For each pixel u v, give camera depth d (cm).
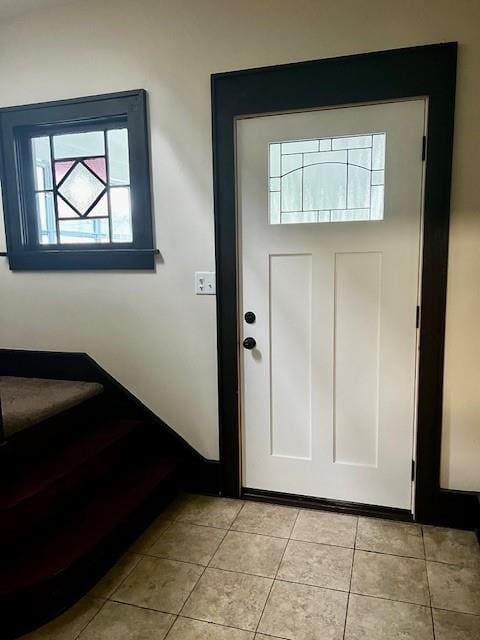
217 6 227
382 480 235
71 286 271
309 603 177
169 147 242
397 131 212
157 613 173
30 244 280
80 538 192
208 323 249
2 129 267
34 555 181
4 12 254
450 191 206
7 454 205
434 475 223
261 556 205
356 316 228
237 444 253
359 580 189
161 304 255
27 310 282
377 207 219
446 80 201
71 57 252
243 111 228
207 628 166
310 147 224
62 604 174
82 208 268
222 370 248
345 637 161
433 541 214
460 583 186
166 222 248
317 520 232
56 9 251
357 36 210
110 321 266
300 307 236
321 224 227
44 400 235
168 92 239
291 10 217
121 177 258
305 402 241
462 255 209
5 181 271
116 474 245
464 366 215
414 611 172
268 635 163
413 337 222
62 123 259
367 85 211
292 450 246
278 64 221
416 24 203
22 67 261
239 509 244
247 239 238
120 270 260
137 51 241
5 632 163
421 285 215
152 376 263
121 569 198
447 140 204
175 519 235
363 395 232
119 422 265
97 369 272
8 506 180
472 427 218
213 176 237
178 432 263
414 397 225
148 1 236
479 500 213
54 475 205
